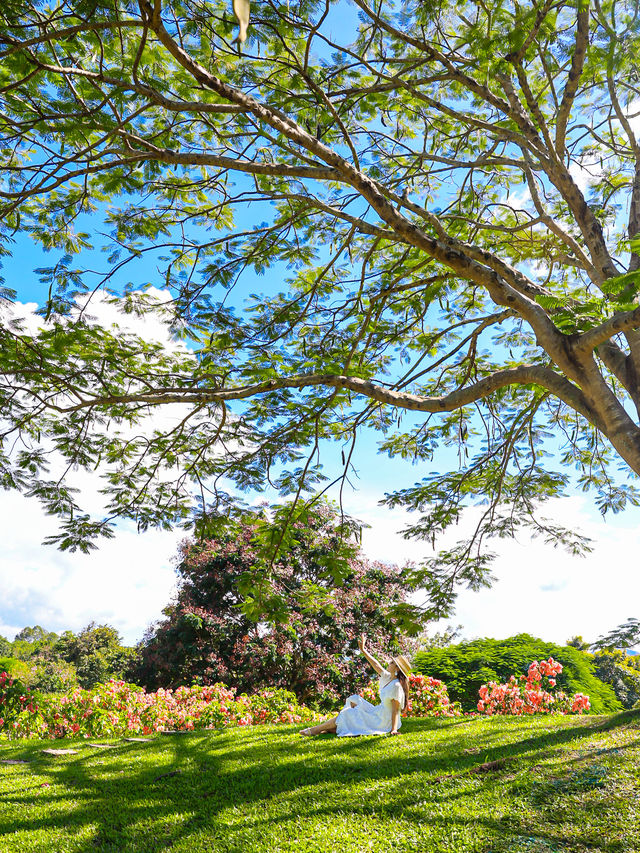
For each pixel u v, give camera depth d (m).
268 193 7.86
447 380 11.46
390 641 20.22
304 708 14.34
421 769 8.08
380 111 9.33
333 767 8.47
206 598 21.16
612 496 12.70
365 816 6.66
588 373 5.59
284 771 8.51
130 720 12.98
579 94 8.18
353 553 9.48
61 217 7.82
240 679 19.91
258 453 9.64
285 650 18.91
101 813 7.48
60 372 8.23
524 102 8.63
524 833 5.83
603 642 16.59
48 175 6.00
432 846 5.78
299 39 7.22
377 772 8.11
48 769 9.66
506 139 7.82
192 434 9.88
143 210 8.23
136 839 6.64
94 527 9.35
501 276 6.51
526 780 7.11
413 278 10.23
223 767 8.98
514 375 6.48
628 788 6.48
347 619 19.78
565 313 5.72
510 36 6.28
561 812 6.17
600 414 5.55
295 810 7.03
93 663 35.75
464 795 6.94
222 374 8.40
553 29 6.61
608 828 5.69
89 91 6.17
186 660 20.14
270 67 7.48
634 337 5.82
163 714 13.20
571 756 7.77
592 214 6.52
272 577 9.97
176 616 20.73
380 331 10.50
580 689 17.03
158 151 5.92
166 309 8.59
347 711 10.78
